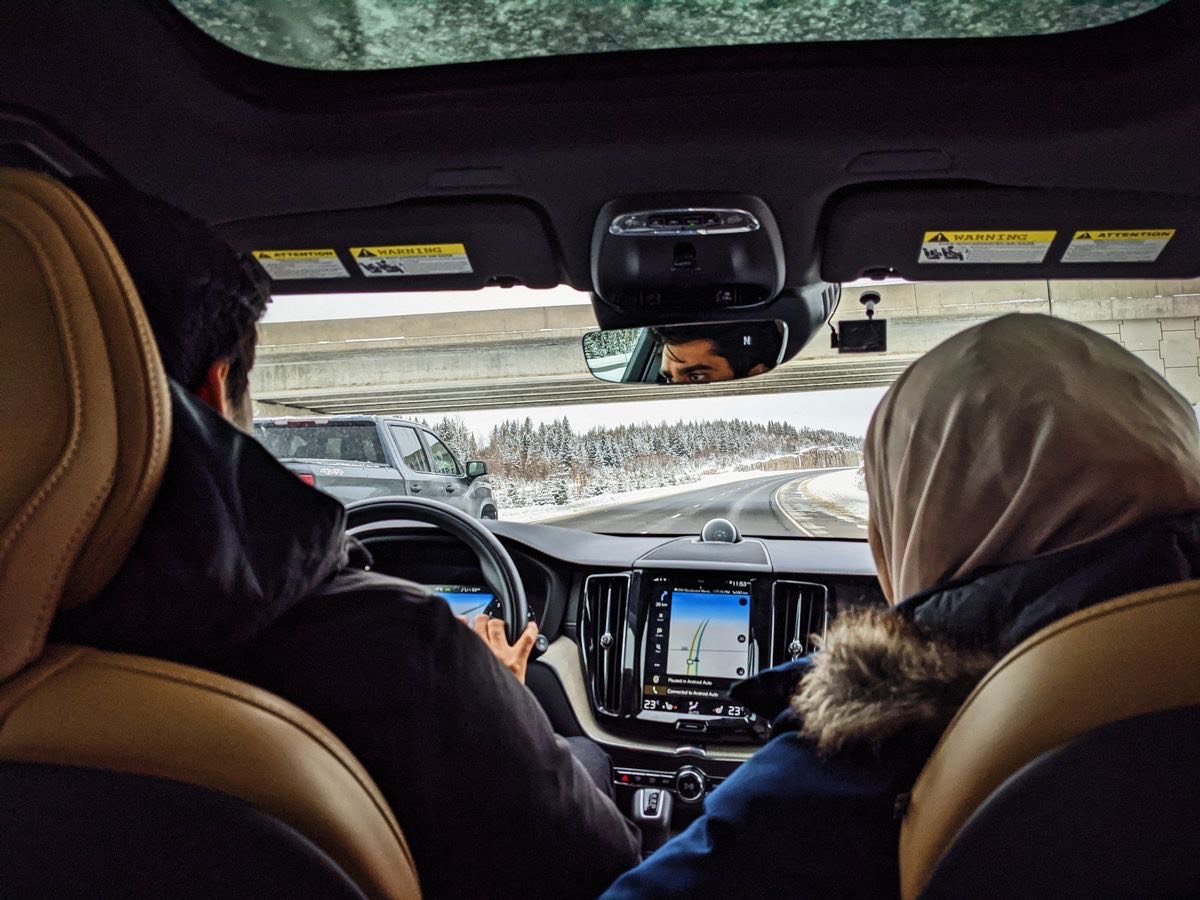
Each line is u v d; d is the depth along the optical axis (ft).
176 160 6.34
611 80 5.69
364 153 6.20
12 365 2.54
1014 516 2.70
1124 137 5.81
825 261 7.22
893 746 2.76
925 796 2.53
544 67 5.72
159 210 3.13
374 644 3.16
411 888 3.09
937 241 6.90
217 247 3.21
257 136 6.12
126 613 2.77
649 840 8.63
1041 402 2.78
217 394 3.23
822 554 9.53
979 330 3.06
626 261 6.98
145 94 5.81
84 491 2.53
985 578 2.71
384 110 5.92
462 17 5.34
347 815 2.85
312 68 5.83
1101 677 2.25
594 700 9.55
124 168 6.44
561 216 6.68
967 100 5.66
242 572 2.83
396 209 6.79
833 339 7.82
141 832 2.66
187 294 3.05
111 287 2.64
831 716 2.80
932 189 6.41
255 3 5.27
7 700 2.64
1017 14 5.29
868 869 2.74
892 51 5.51
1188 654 2.21
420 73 5.79
